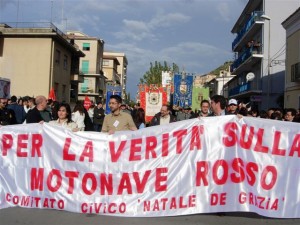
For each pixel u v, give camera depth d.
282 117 11.06
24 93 36.44
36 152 6.79
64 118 7.51
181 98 25.64
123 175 6.53
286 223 6.15
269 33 35.44
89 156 6.62
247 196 6.38
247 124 6.54
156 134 6.57
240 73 50.88
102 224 5.94
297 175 6.49
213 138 6.53
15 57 36.62
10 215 6.34
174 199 6.42
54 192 6.66
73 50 43.47
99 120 17.53
